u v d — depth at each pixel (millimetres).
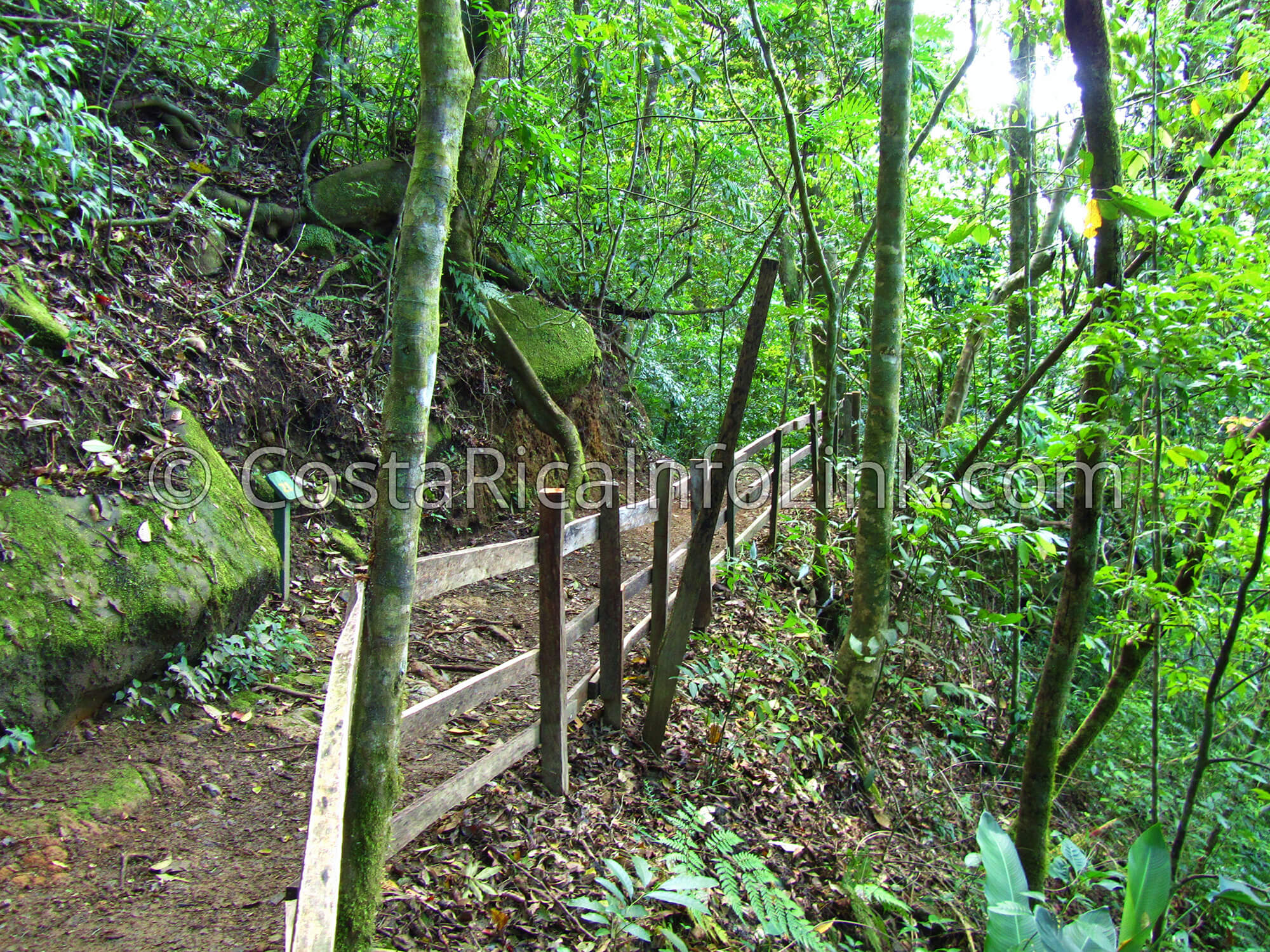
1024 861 3744
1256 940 4301
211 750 3242
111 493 3584
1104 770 5469
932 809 4590
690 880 2604
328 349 5766
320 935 1367
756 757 4109
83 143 4484
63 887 2410
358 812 2051
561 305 8742
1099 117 3176
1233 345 3324
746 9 7539
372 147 7484
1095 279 3334
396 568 2129
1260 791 3947
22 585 3039
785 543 6918
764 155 7141
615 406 9133
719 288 11914
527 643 4848
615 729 3936
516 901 2703
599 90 7504
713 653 4602
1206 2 6441
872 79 8344
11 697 2865
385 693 2111
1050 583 6266
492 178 6953
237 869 2604
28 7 4949
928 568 4621
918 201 8023
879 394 4660
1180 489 4227
